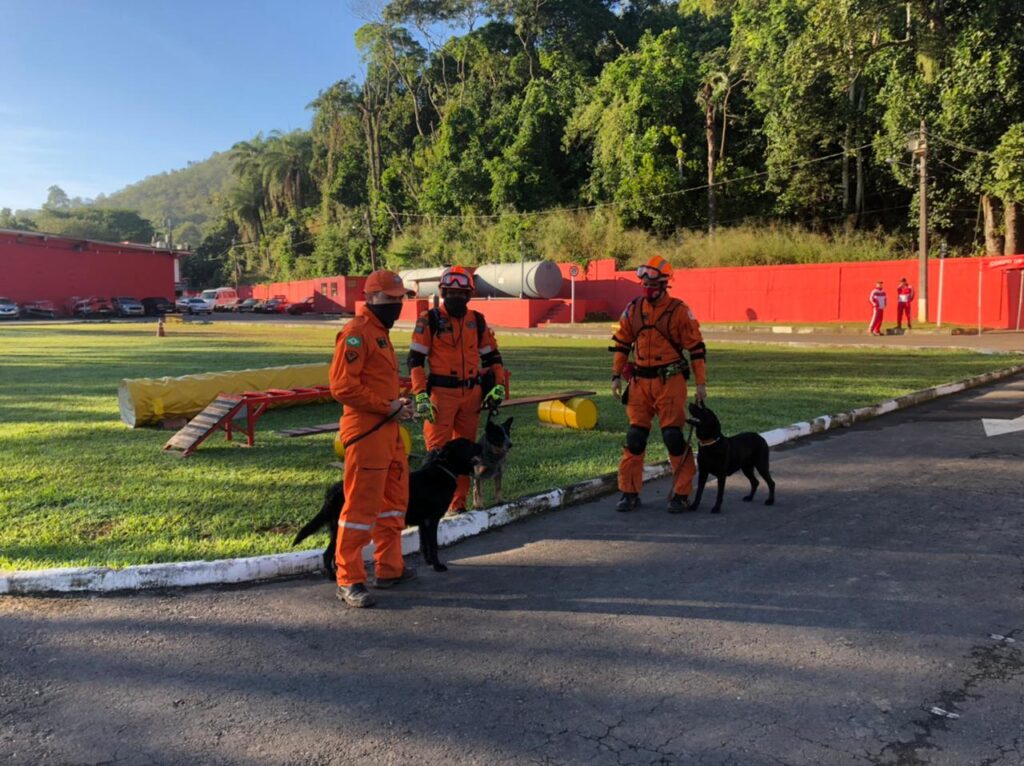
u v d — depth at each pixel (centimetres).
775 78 3409
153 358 1827
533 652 349
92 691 315
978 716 287
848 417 946
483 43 6319
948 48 2627
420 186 6350
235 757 267
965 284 2628
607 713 294
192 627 381
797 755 263
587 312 3691
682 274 3512
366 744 275
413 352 505
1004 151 2403
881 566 452
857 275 2931
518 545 512
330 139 7838
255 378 1025
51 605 408
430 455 480
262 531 517
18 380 1385
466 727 285
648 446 787
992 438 824
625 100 4269
